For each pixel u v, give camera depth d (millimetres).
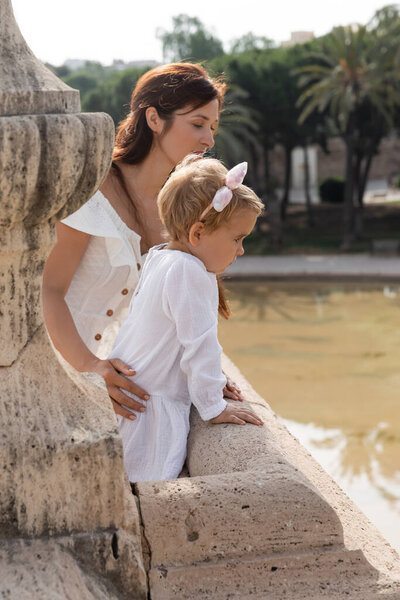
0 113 1189
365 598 1310
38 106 1224
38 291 1316
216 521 1345
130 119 2389
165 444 1865
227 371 2615
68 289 2262
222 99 2412
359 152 31750
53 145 1176
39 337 1327
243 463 1555
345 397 10906
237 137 31047
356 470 8070
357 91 27625
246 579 1324
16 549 1226
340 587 1330
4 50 1245
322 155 48625
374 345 14195
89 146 1239
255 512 1356
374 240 30609
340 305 18516
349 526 1509
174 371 1909
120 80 24125
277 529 1360
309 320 16812
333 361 13055
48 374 1324
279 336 15266
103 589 1255
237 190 1747
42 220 1257
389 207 39031
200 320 1768
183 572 1312
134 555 1289
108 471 1280
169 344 1876
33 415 1274
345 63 27109
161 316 1859
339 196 42031
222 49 36250
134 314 1950
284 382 11805
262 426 1777
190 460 1792
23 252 1267
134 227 2379
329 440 9133
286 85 31203
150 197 2402
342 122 28406
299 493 1382
